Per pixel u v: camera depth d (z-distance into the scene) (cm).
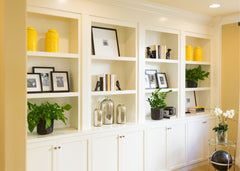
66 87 273
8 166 100
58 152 249
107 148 284
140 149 314
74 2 258
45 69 267
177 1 307
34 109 244
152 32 363
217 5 325
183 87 367
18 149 102
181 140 360
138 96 316
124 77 335
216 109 332
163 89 342
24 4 103
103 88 291
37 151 237
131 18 304
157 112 336
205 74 392
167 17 340
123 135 297
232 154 403
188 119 367
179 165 358
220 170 332
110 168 288
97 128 284
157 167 332
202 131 388
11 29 100
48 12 243
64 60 283
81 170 266
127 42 326
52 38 253
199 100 426
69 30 284
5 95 99
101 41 302
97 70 312
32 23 261
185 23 362
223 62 416
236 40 397
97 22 300
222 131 327
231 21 382
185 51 384
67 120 282
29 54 232
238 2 312
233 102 402
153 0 302
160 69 376
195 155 379
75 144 261
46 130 250
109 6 284
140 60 316
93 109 310
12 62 100
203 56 416
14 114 101
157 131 331
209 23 395
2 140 100
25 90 103
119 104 314
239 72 394
